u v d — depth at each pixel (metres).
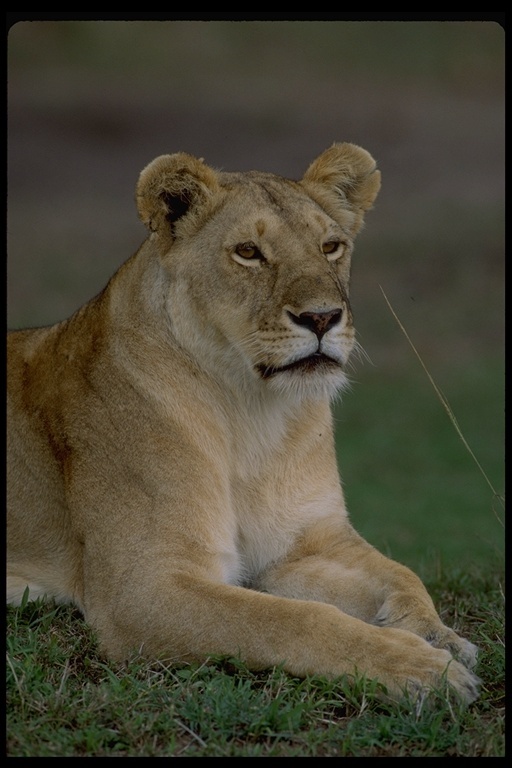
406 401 30.11
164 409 10.18
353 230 11.32
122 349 10.46
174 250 10.32
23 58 53.88
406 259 37.91
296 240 10.09
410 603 9.54
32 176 44.38
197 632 9.18
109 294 10.83
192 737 7.98
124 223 41.50
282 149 46.69
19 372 11.28
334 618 8.88
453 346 33.59
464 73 57.38
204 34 58.66
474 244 38.88
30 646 9.24
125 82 52.81
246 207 10.18
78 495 10.29
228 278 10.03
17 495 10.88
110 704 8.26
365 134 49.00
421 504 22.72
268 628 8.94
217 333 10.18
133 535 9.88
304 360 9.84
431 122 50.75
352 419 28.92
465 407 29.59
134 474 10.07
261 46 58.62
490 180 44.88
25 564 10.87
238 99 51.88
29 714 8.23
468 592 12.14
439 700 8.31
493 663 9.20
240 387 10.35
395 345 33.62
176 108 50.41
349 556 10.49
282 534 10.62
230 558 10.18
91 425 10.44
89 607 9.95
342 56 58.44
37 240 39.69
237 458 10.48
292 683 8.67
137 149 46.75
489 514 21.81
